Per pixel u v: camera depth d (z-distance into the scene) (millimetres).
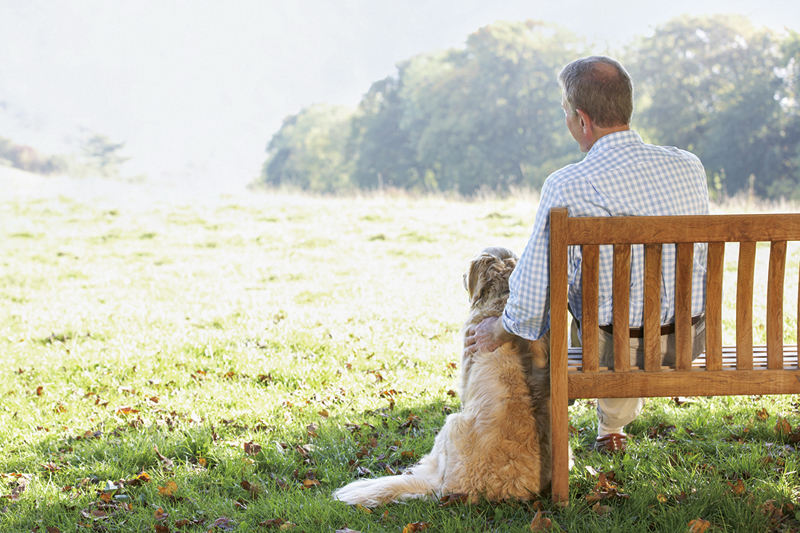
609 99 2580
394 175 65875
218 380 5016
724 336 5641
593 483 2832
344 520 2611
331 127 83438
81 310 8211
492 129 58500
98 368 5402
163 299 9000
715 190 46375
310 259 12438
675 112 51562
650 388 2500
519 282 2506
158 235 15258
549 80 58719
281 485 3105
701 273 2656
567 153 53656
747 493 2627
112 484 3125
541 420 2648
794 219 2373
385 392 4488
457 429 2680
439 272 10664
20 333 7082
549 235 2418
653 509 2533
